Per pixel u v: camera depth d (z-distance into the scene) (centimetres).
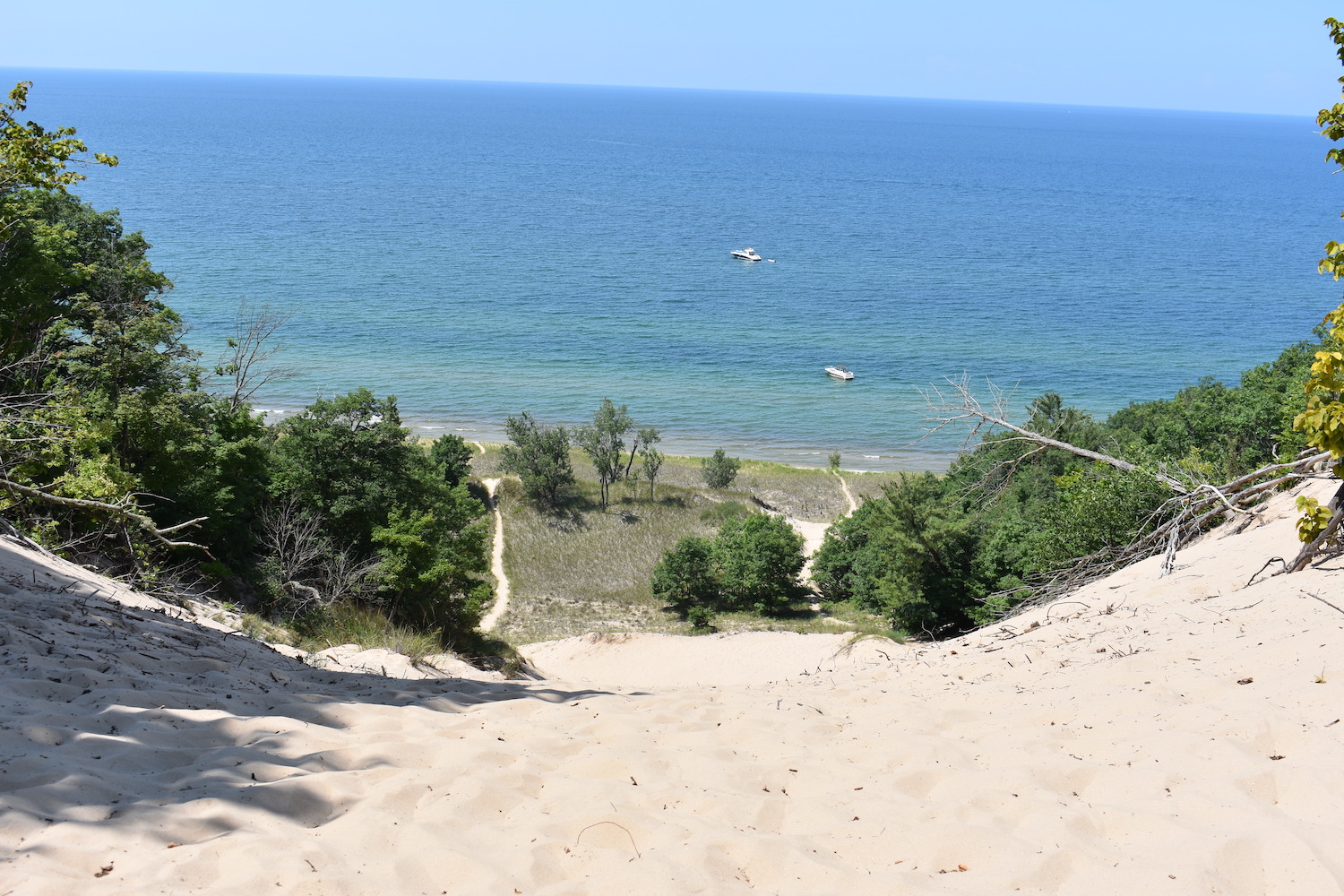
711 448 7919
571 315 12850
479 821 435
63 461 1838
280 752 501
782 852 396
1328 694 521
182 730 519
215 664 730
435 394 9031
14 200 2558
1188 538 1548
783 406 9150
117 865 352
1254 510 1425
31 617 739
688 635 4331
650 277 15962
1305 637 646
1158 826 399
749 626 4788
